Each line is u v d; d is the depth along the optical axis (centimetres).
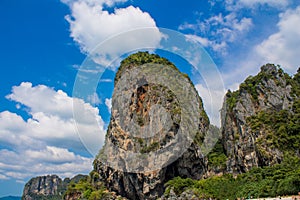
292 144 8044
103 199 9725
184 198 7725
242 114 9456
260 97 9781
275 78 10062
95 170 11406
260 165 8319
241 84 10256
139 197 9606
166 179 9362
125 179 9750
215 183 7912
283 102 9456
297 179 5166
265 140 8350
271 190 5666
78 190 10575
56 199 18725
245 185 6819
